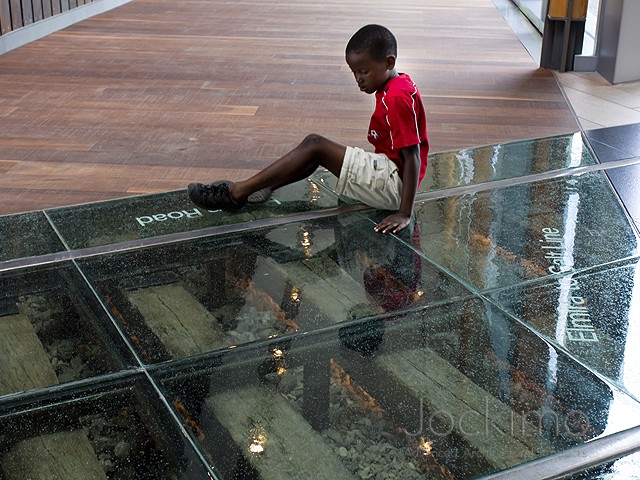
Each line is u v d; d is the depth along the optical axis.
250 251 2.98
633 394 2.19
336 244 3.04
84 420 2.07
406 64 6.20
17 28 6.54
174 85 5.46
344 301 2.63
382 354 2.34
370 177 3.16
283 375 2.24
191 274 2.80
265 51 6.59
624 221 3.34
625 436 2.01
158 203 3.43
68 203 3.45
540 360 2.33
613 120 4.85
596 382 2.23
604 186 3.72
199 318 2.53
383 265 2.88
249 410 2.10
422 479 1.86
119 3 8.65
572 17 5.86
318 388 2.19
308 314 2.55
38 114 4.73
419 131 3.15
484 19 8.35
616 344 2.42
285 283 2.75
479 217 3.32
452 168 3.89
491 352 2.36
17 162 3.94
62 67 5.88
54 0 7.21
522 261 2.94
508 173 3.86
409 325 2.49
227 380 2.22
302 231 3.14
